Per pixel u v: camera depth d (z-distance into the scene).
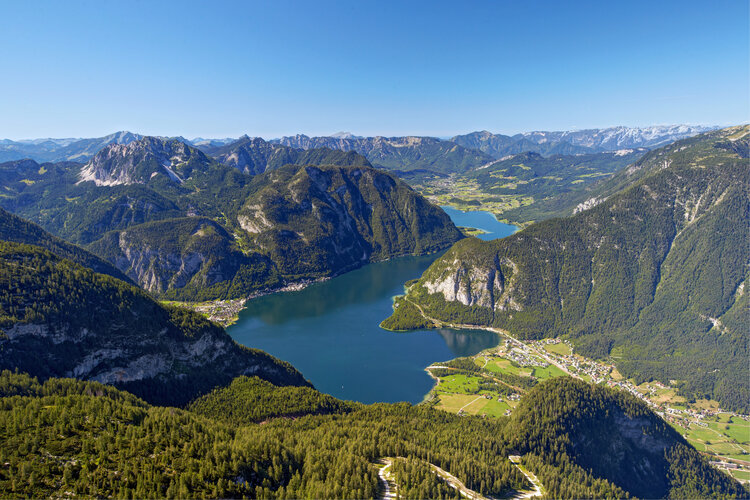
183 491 103.56
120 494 100.00
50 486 100.31
